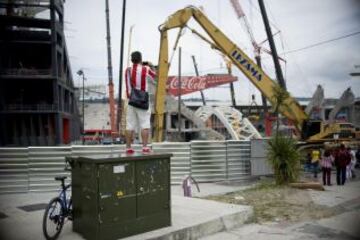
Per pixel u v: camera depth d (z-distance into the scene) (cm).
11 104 5616
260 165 1858
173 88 5444
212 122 4109
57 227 652
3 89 5616
